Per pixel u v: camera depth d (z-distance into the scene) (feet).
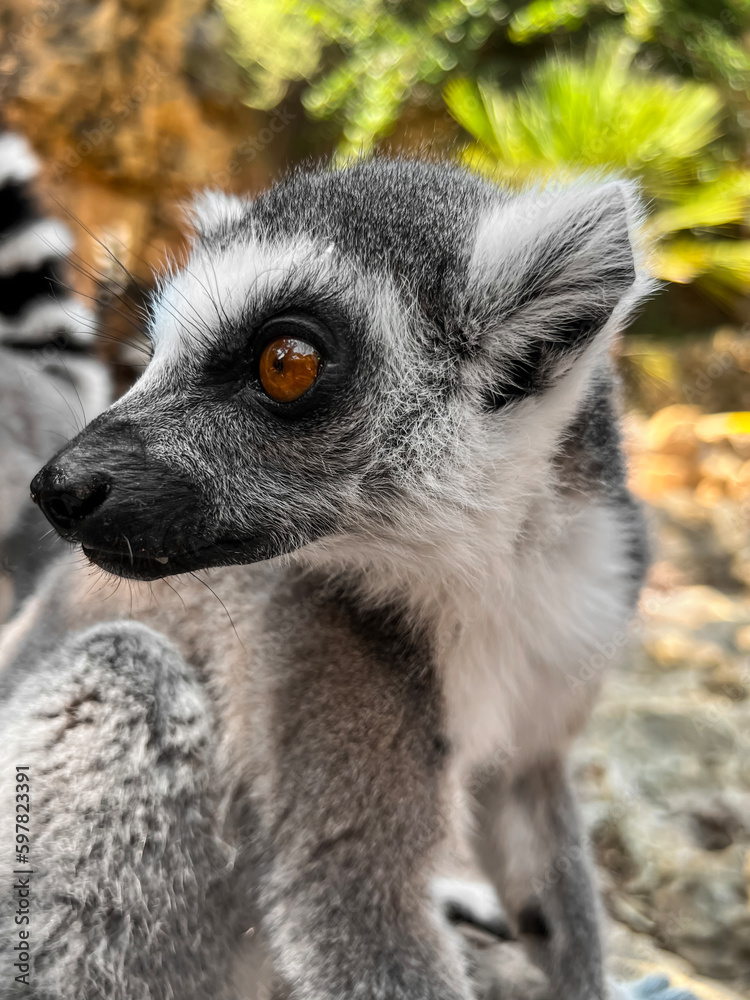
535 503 1.11
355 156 1.27
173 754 1.11
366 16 3.92
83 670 1.12
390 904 1.07
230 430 1.08
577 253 1.07
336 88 3.76
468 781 1.18
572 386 1.08
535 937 1.22
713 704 1.58
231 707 1.14
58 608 1.24
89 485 1.05
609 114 3.68
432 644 1.10
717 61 4.49
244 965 1.16
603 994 1.18
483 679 1.12
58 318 1.57
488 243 1.08
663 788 1.45
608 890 1.35
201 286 1.10
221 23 3.18
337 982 1.05
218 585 1.15
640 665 1.70
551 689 1.16
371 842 1.07
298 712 1.09
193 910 1.12
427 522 1.09
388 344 1.08
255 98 3.27
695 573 2.46
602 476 1.12
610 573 1.14
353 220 1.10
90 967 1.08
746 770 1.46
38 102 2.62
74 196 2.70
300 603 1.12
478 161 1.77
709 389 4.13
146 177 2.86
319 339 1.06
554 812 1.22
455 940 1.10
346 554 1.11
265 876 1.09
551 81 3.81
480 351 1.09
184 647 1.17
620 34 4.39
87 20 2.70
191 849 1.11
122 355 1.62
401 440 1.08
